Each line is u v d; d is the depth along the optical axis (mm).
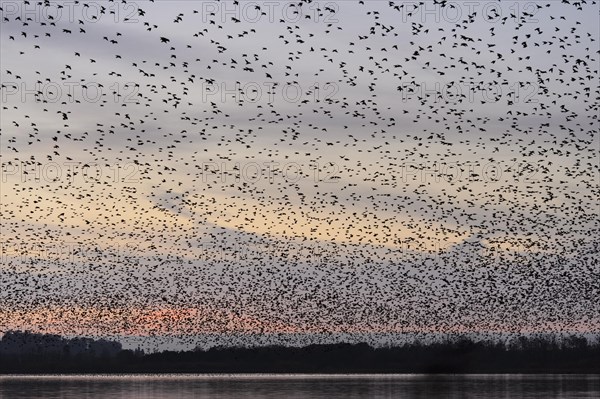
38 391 109375
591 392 93688
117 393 103250
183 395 97625
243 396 94062
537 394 90812
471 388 104750
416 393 95312
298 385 119250
